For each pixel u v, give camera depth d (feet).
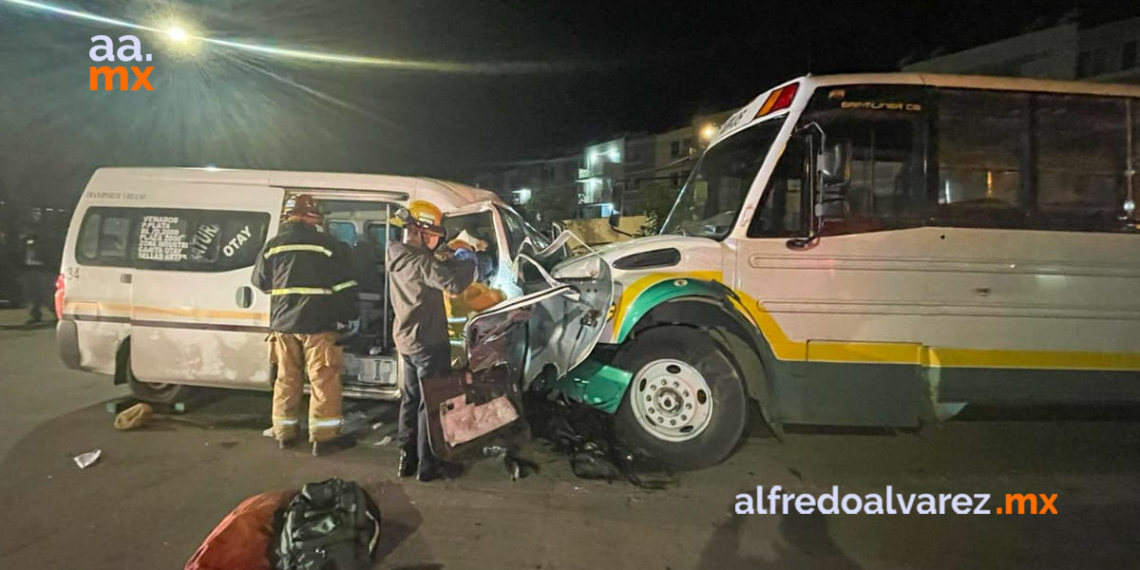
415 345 15.31
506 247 18.19
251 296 18.47
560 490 15.25
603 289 16.25
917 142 16.37
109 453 17.17
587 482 15.70
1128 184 16.61
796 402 16.20
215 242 18.94
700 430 16.38
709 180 18.93
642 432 16.49
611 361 16.51
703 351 16.31
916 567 12.23
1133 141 16.66
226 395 22.35
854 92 16.39
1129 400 16.60
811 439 18.63
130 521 13.47
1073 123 16.61
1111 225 16.53
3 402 21.65
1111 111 16.66
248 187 19.22
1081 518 14.19
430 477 15.65
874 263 16.06
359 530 11.80
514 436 16.48
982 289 16.21
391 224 18.70
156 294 18.90
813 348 16.08
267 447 17.79
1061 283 16.34
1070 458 17.49
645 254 16.35
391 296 15.66
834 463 17.01
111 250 19.44
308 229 17.12
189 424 19.56
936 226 16.22
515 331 16.72
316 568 10.91
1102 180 16.61
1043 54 73.26
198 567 10.64
